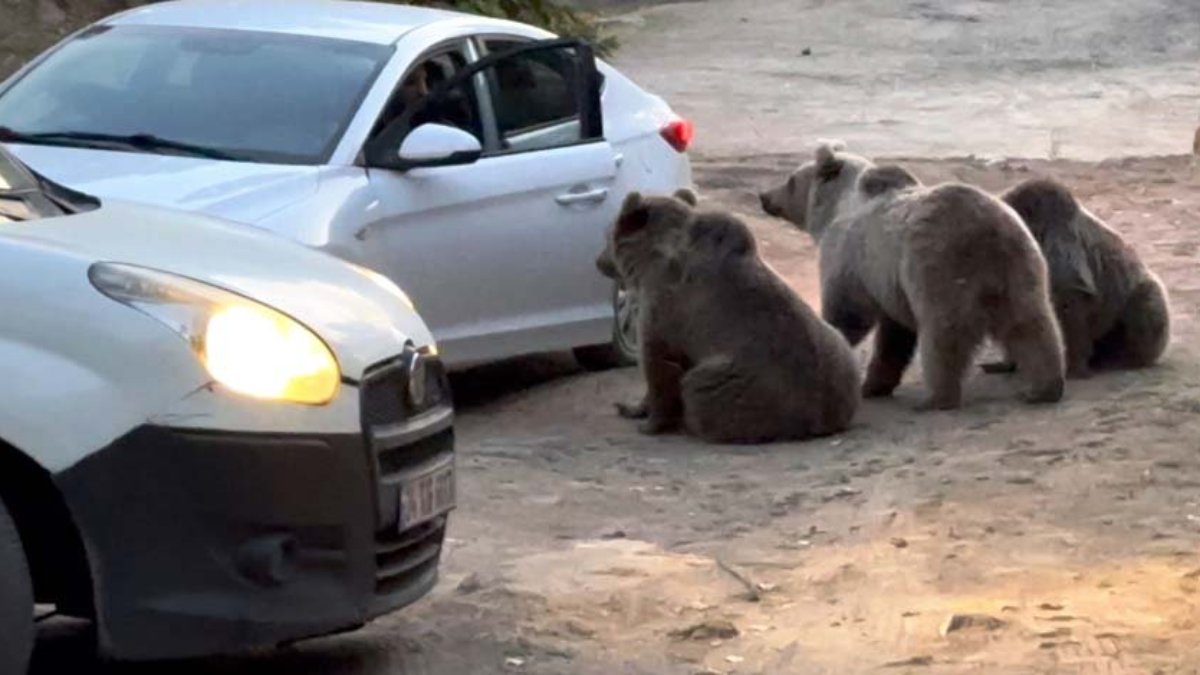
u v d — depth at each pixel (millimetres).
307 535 6520
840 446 11242
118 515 6242
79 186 10391
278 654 7633
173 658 6590
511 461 11086
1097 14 41156
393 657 7570
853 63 35750
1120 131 27953
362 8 12539
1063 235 12445
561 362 13805
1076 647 7453
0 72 22062
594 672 7367
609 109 13266
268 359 6469
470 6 23719
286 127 11156
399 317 7223
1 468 6297
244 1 12625
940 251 11672
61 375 6242
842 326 12578
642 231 11758
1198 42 38062
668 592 8359
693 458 11164
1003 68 35188
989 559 8750
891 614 7992
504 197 11867
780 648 7617
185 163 10820
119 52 11859
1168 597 8070
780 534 9438
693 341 11625
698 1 44531
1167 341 12945
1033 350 11836
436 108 11617
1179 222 18703
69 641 7871
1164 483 9938
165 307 6426
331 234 10508
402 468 6934
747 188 21312
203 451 6289
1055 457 10531
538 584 8484
